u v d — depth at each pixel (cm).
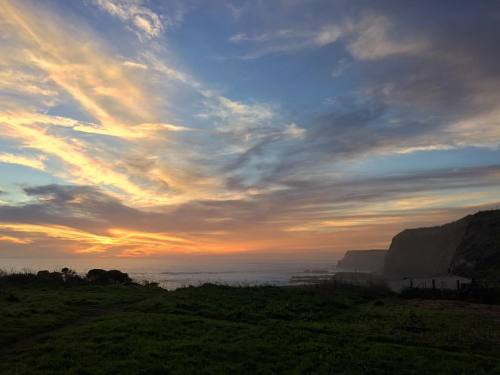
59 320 2017
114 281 4281
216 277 11706
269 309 2481
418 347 1700
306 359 1473
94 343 1591
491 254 9450
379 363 1452
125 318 2045
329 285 3634
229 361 1453
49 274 4128
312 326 2012
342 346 1667
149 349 1524
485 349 1711
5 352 1532
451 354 1596
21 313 2075
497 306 2788
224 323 2008
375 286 3709
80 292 3216
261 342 1662
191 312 2328
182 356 1469
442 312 2488
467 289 3416
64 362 1377
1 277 3825
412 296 3391
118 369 1319
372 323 2166
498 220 11131
